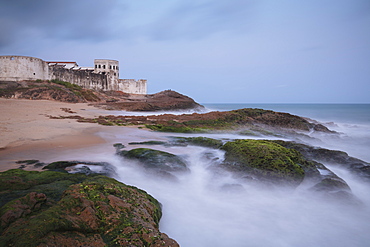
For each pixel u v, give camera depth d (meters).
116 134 15.93
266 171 9.46
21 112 21.97
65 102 37.34
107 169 9.20
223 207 7.98
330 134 23.41
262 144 11.53
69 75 49.34
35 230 3.69
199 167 10.88
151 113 36.75
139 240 4.25
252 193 8.81
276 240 6.71
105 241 4.12
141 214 5.17
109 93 57.22
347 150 18.78
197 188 9.07
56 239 3.72
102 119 21.91
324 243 6.76
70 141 13.04
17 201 4.45
